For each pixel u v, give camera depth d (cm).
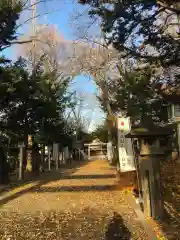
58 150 4709
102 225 1142
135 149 1931
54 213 1370
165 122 2233
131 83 2106
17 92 2314
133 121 2064
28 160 3512
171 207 1267
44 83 2803
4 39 2022
